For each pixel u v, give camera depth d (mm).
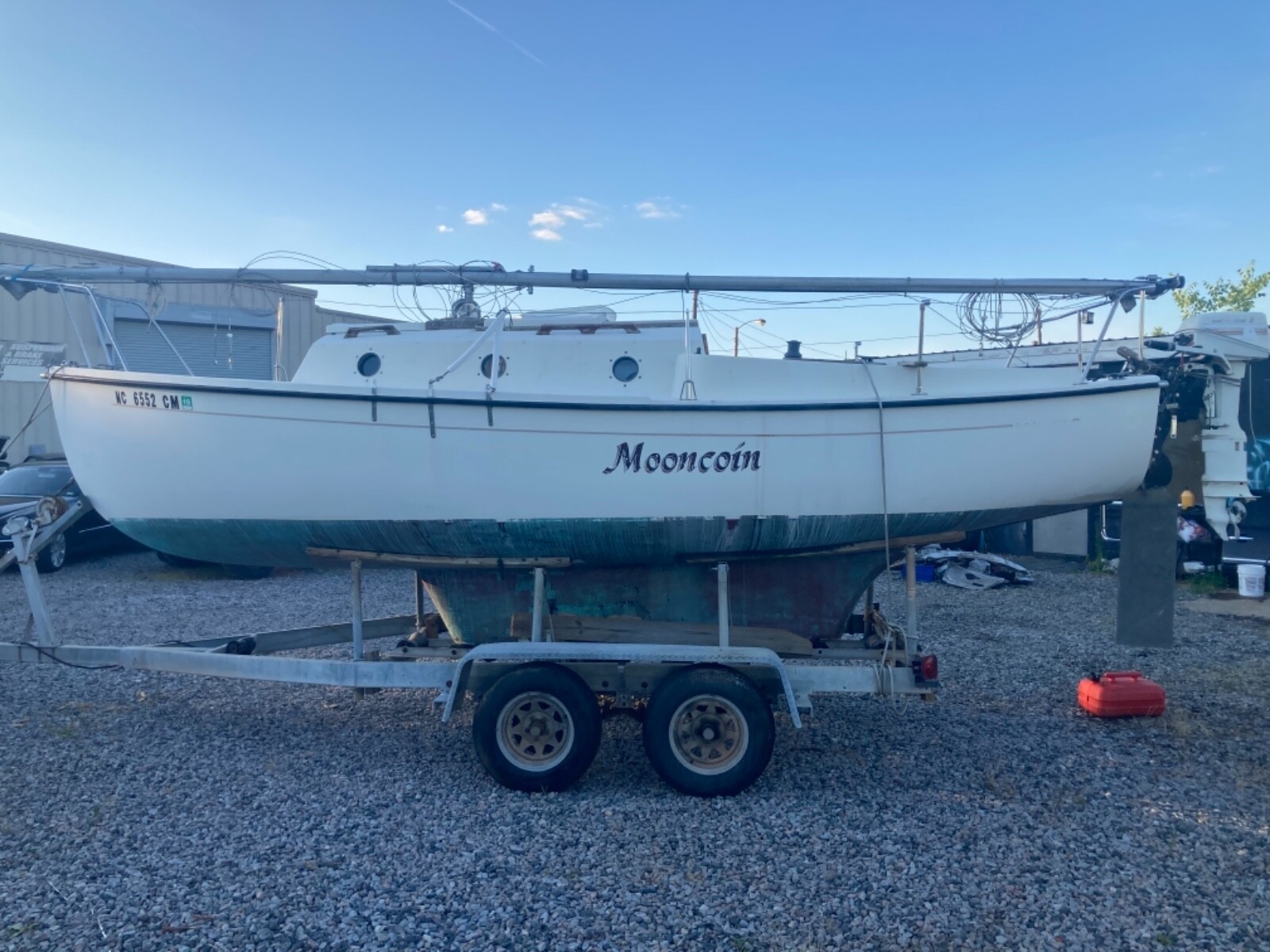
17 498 11430
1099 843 3738
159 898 3186
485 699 4348
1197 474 5285
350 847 3646
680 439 4789
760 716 4270
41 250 13016
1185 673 6621
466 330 5434
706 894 3285
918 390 5129
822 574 5164
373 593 9844
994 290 5070
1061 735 5219
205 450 4953
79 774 4422
